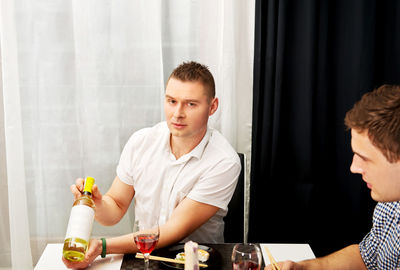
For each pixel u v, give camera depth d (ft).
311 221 7.59
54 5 7.21
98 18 7.26
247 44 7.41
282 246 5.20
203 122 5.69
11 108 7.30
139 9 7.27
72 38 7.32
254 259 3.94
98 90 7.48
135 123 7.61
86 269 4.57
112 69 7.43
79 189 5.19
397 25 6.94
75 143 7.66
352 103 7.16
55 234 7.95
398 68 7.06
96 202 5.57
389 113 3.43
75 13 7.25
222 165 5.83
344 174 7.43
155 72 7.47
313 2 6.84
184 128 5.61
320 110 7.31
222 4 7.25
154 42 7.36
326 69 7.15
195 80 5.50
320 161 7.50
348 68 7.11
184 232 5.56
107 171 7.77
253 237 7.71
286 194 7.57
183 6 7.30
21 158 7.50
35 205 7.86
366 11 6.79
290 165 7.48
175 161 5.97
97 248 4.67
